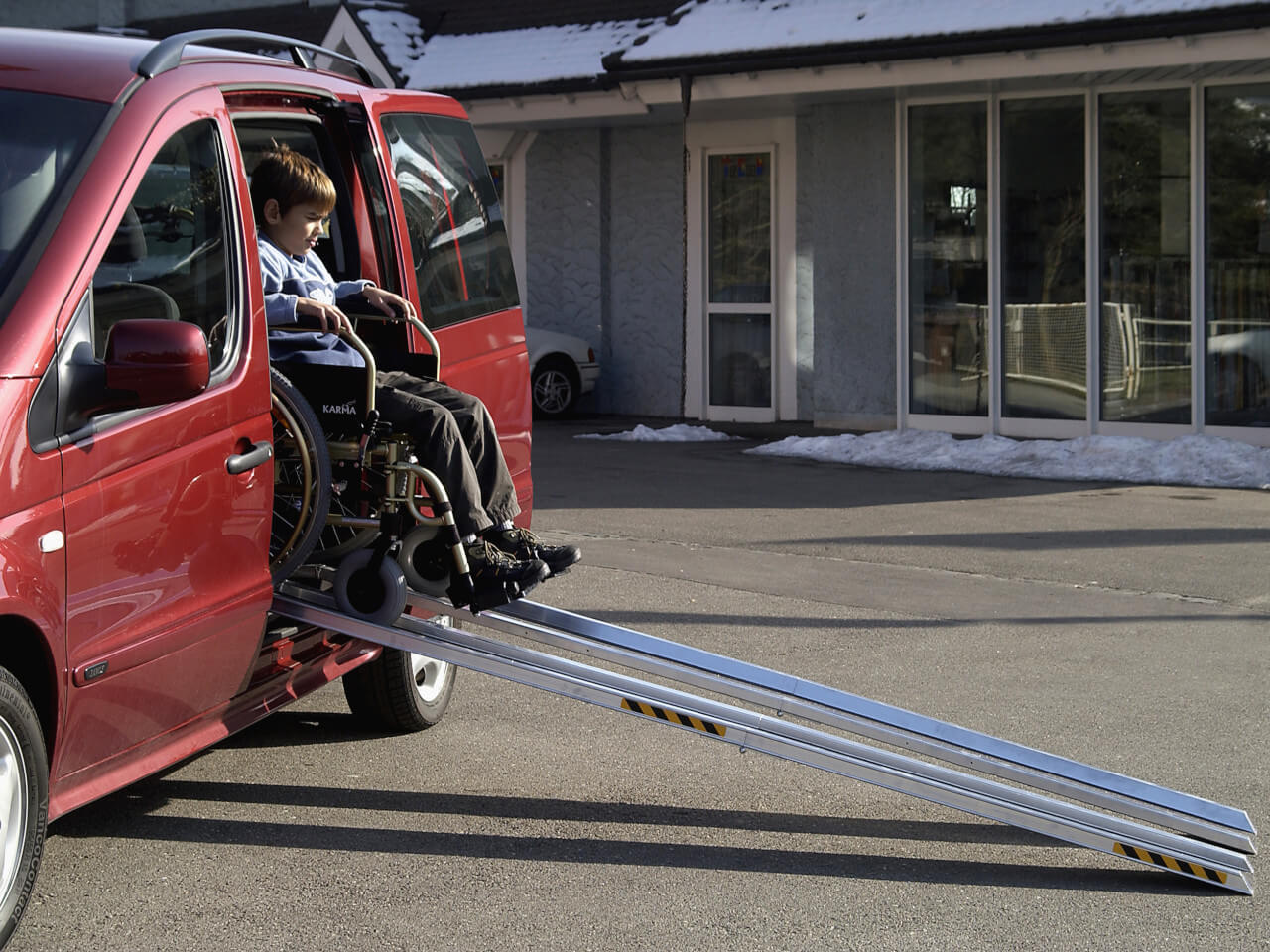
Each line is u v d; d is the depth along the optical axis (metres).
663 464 13.76
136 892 4.33
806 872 4.65
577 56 16.75
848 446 14.47
